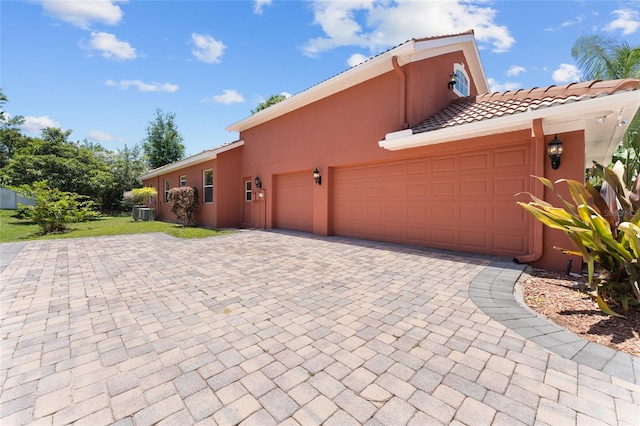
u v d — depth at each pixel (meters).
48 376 2.50
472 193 7.20
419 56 8.21
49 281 5.28
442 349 2.88
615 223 4.18
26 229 13.24
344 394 2.24
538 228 5.84
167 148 30.72
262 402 2.17
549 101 5.80
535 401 2.14
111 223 16.66
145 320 3.64
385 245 8.48
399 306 3.99
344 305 4.06
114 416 2.04
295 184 12.09
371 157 9.02
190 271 5.93
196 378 2.47
